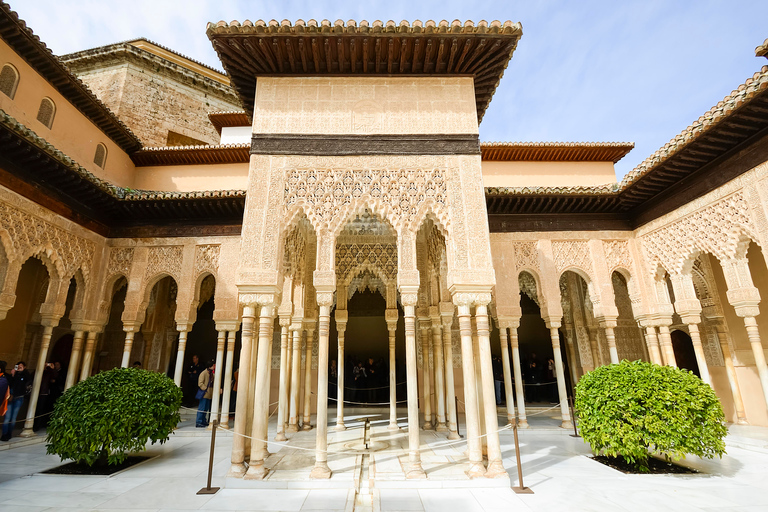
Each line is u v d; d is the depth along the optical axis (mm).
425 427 7891
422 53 5551
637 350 10562
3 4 6246
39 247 6805
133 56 12602
